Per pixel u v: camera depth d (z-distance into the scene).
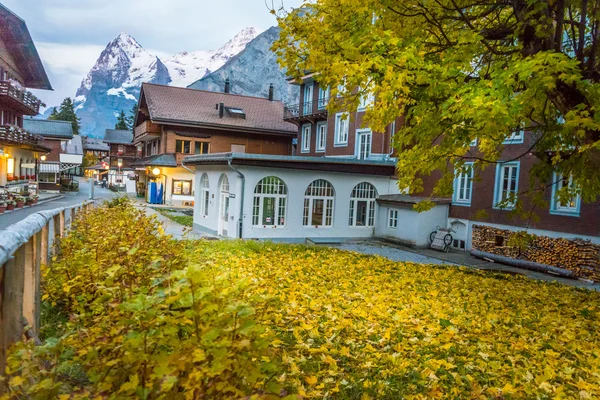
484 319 6.23
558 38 7.36
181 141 39.16
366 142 26.44
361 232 21.81
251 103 45.47
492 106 5.93
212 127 39.44
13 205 24.84
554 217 16.33
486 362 4.42
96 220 7.99
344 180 21.03
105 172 78.56
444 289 8.41
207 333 1.96
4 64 35.78
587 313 7.49
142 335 2.13
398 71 6.90
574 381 4.09
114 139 77.44
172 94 42.22
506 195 18.28
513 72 6.45
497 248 17.67
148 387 2.02
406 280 8.85
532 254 16.17
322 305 6.00
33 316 3.58
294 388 3.21
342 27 8.24
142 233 6.23
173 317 2.29
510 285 9.87
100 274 4.09
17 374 2.41
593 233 15.06
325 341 4.52
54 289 4.45
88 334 2.54
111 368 2.21
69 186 50.56
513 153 18.02
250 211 18.97
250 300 2.79
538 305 7.82
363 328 5.05
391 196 21.72
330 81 7.73
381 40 6.90
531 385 3.78
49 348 2.03
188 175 38.66
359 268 10.20
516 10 7.82
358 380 3.69
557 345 5.22
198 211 22.92
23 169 39.28
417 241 20.09
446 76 6.90
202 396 2.09
